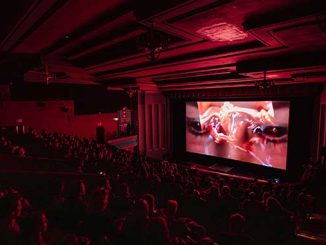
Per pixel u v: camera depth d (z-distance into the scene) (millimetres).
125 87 15406
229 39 4703
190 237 3191
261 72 7879
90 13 4289
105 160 10242
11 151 7008
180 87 16188
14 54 7539
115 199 4191
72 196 3510
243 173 15523
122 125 21188
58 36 5734
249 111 15102
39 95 16203
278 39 4672
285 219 4363
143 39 4352
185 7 3070
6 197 3209
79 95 18438
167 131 20516
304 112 13211
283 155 13828
